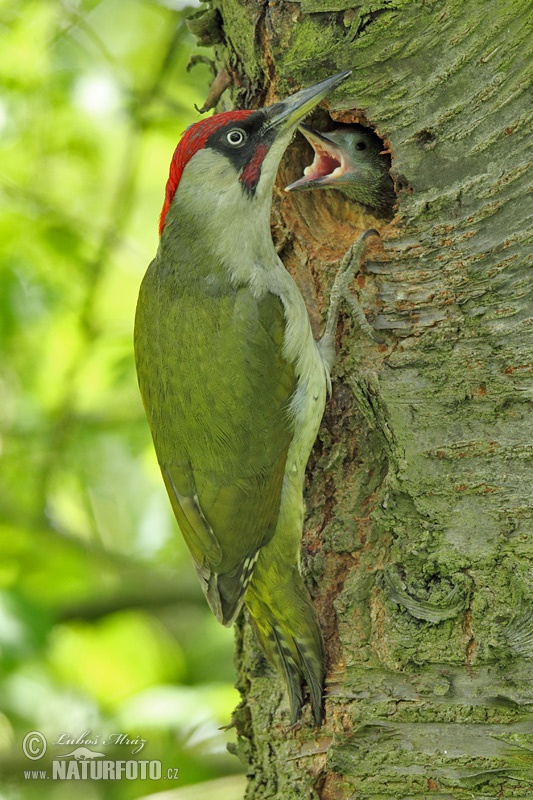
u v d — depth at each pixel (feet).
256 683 28.14
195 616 54.49
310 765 26.00
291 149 31.55
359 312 26.23
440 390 24.86
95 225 51.75
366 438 26.58
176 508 27.58
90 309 49.96
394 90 25.49
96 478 53.42
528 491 23.79
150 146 53.26
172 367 27.45
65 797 43.39
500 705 23.35
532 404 24.00
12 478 51.52
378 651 24.70
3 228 49.78
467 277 24.77
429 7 24.94
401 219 25.63
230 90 30.37
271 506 26.86
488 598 23.62
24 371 53.52
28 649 40.01
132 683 48.62
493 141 24.62
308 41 26.45
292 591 26.50
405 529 24.88
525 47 24.26
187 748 42.73
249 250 27.78
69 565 49.80
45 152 49.44
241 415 26.73
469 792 23.50
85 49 49.39
